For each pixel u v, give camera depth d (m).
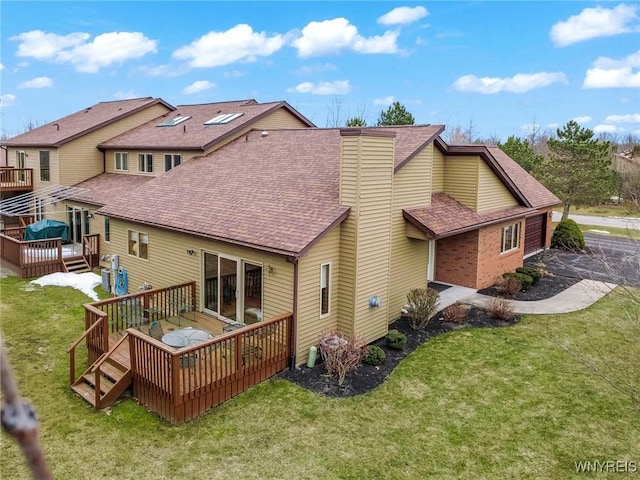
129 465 8.95
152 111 29.31
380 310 14.30
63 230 23.72
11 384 1.23
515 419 10.41
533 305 17.48
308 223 12.89
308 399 11.12
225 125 22.95
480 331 15.05
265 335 11.88
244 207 14.90
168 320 14.45
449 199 18.56
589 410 10.74
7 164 31.27
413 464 9.00
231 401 11.05
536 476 8.70
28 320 15.89
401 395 11.34
